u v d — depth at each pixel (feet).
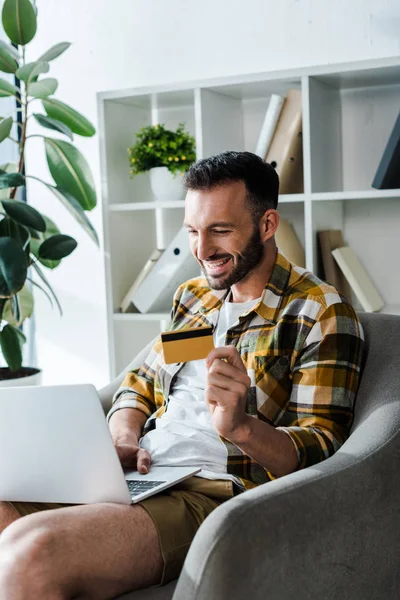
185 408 5.79
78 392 4.72
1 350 9.54
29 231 9.22
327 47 9.06
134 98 9.18
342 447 5.03
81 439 4.81
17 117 10.91
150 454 5.65
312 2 9.08
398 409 5.26
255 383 5.56
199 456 5.46
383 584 4.95
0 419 4.88
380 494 4.86
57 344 10.97
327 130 8.68
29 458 4.95
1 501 5.21
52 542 4.44
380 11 8.77
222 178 5.58
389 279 8.91
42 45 10.65
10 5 8.78
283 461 5.07
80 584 4.50
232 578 4.10
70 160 9.47
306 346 5.51
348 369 5.49
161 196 9.11
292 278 5.82
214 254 5.68
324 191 8.56
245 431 4.97
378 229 8.91
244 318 5.75
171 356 5.01
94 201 9.63
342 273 8.57
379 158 8.87
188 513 5.03
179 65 9.87
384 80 8.48
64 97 10.60
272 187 5.81
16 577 4.35
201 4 9.66
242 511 4.19
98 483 4.90
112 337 9.33
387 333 5.89
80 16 10.37
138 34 10.06
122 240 9.50
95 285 10.66
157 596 4.66
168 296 9.26
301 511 4.40
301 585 4.41
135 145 9.18
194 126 9.80
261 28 9.37
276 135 8.47
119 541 4.64
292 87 8.68
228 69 9.61
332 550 4.57
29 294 10.12
